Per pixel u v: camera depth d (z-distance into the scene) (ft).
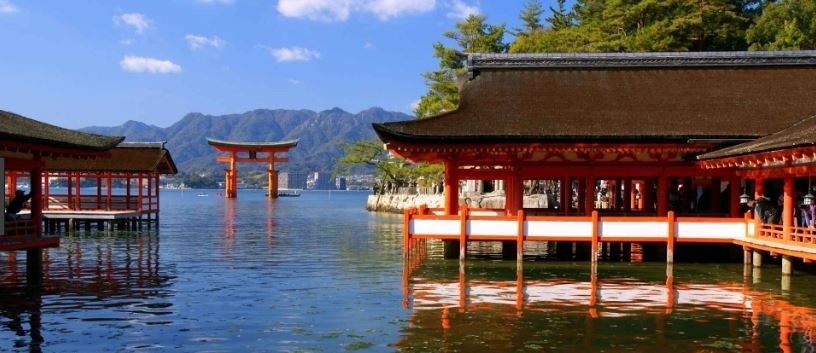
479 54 110.63
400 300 65.05
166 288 72.23
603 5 230.68
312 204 390.01
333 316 57.98
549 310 60.39
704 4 188.75
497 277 79.10
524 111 96.84
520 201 96.43
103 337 50.85
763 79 105.81
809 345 49.08
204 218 220.02
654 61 108.68
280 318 57.26
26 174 149.79
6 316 57.88
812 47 165.58
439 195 247.50
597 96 101.71
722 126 92.84
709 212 100.73
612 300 64.90
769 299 65.16
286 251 111.65
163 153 161.99
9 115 80.28
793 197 75.25
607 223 83.61
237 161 494.18
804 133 69.82
